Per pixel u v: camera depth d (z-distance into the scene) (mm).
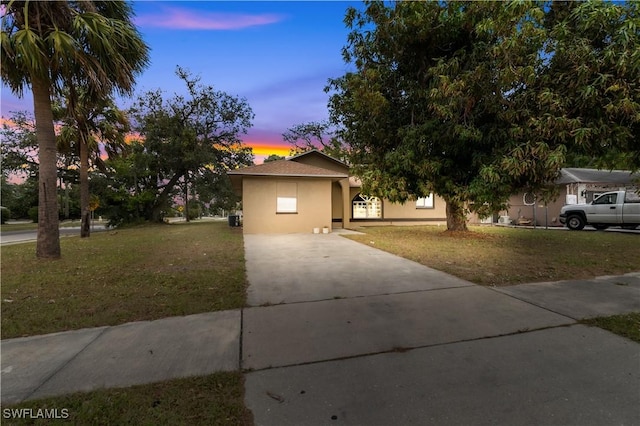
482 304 4359
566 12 7480
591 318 3812
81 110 11711
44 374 2697
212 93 25031
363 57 10375
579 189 16891
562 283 5395
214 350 3125
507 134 8055
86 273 6289
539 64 7207
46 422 2105
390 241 10914
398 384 2512
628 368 2713
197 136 25234
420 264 7043
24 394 2410
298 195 14094
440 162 9430
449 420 2096
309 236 12688
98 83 7723
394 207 19938
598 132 6797
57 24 7242
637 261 7129
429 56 9945
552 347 3104
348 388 2467
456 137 8852
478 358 2904
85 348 3182
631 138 7340
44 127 7840
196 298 4742
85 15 7172
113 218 23969
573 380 2543
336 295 4867
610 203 13797
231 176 13766
